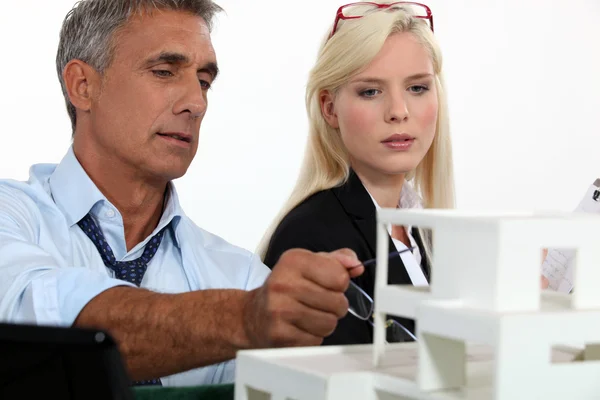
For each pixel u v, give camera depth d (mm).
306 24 3547
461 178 3867
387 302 1006
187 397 1306
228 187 3461
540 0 3965
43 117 3225
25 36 3197
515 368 842
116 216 1825
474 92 3877
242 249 2043
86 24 1831
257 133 3494
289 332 1163
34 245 1537
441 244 948
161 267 1893
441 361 913
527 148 3973
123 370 687
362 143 2088
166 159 1800
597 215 1016
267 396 1066
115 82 1794
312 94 2176
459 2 3838
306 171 2189
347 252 1190
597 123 4078
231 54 3443
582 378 877
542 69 3984
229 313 1236
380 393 959
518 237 891
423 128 2115
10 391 688
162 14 1815
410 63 2084
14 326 686
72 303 1320
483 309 889
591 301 940
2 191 1781
